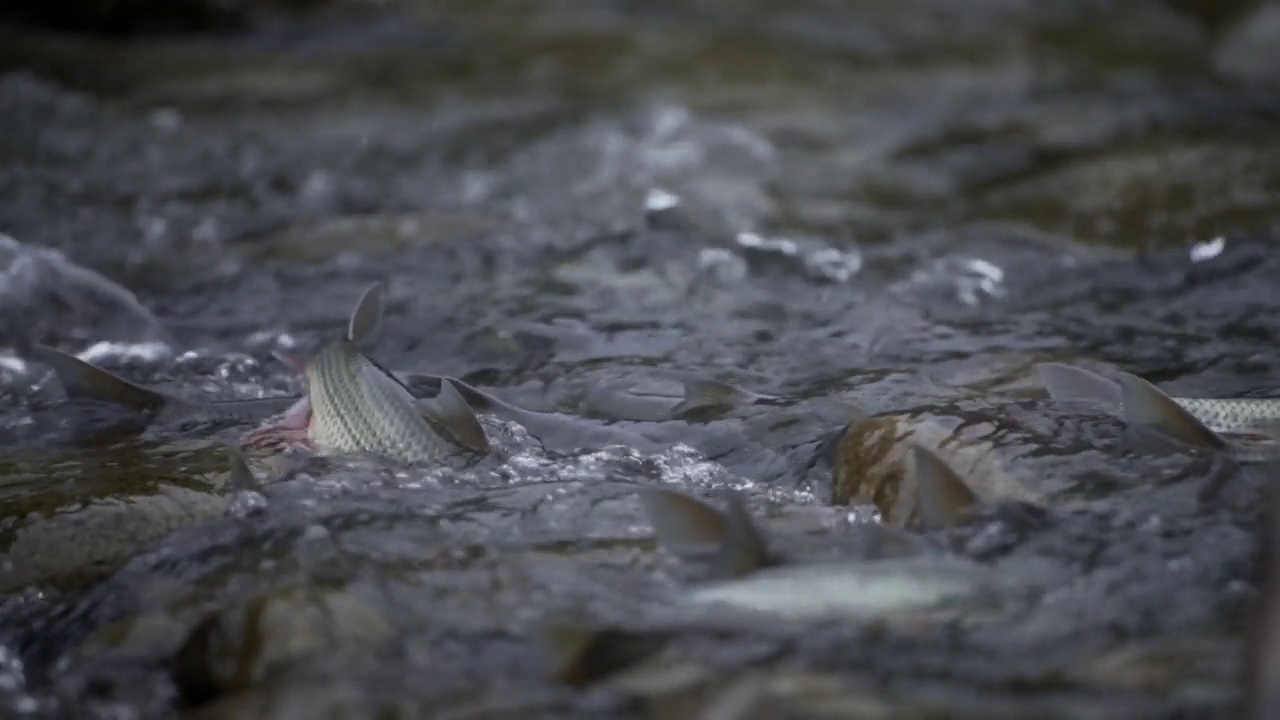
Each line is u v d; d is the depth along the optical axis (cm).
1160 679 1293
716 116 4934
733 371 2389
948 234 3362
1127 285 2866
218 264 3139
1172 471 1712
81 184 3850
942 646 1366
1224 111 4788
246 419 2136
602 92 5275
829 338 2595
